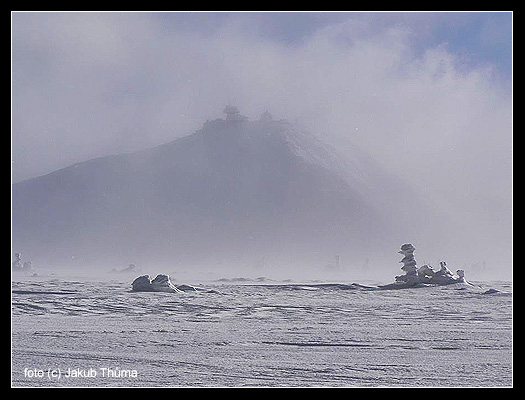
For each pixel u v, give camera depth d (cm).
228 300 12362
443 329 7238
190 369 4488
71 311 9669
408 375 4328
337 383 4050
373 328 7388
